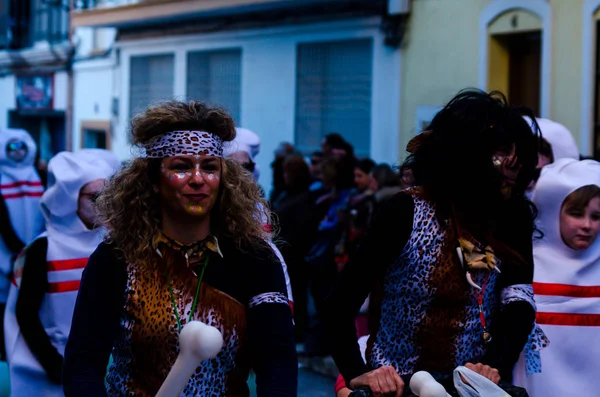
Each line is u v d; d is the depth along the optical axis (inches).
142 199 108.0
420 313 127.7
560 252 160.2
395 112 462.9
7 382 194.4
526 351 138.7
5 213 259.3
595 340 159.2
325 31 501.4
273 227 121.7
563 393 156.5
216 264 108.1
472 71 420.5
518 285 130.7
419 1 446.3
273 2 502.9
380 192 307.7
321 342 316.8
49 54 754.2
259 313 108.1
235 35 562.6
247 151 251.3
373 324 135.3
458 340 127.5
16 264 175.5
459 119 126.6
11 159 265.0
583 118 369.4
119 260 106.9
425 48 445.1
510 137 126.0
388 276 129.6
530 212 132.8
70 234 175.9
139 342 106.0
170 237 108.3
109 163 189.3
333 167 331.3
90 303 106.0
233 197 109.4
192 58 601.9
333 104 502.9
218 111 109.3
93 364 104.1
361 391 122.0
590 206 155.9
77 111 735.1
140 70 653.3
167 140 106.9
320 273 322.3
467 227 126.8
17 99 812.0
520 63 412.2
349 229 317.1
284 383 105.4
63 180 173.2
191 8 559.8
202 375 106.8
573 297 159.0
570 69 374.6
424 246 126.3
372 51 476.1
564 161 160.7
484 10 411.8
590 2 364.8
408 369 128.6
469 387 115.4
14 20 813.2
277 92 535.8
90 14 652.1
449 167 125.8
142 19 605.9
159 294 106.2
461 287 126.8
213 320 106.7
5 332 175.0
